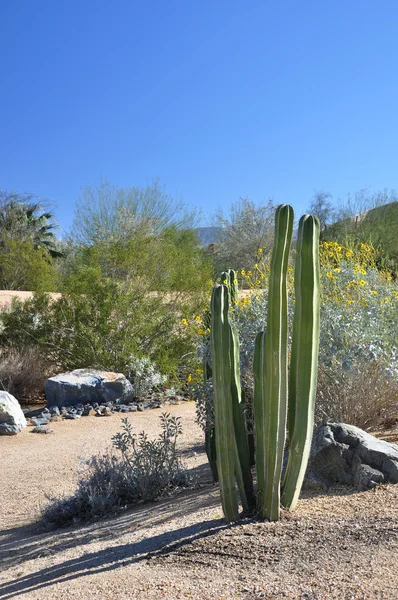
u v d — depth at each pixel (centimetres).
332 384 575
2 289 2277
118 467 582
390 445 457
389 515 349
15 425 919
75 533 489
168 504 520
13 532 532
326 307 605
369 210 2753
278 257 362
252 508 402
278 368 367
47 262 2533
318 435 469
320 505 395
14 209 3212
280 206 365
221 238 3036
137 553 373
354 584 270
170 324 1275
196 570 320
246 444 406
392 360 580
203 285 1329
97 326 1247
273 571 301
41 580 368
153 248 1415
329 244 966
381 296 716
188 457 700
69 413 1045
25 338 1280
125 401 1133
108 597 303
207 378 572
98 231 2422
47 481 670
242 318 635
